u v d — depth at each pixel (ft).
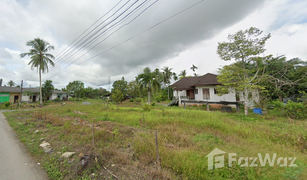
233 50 32.17
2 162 12.01
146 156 11.49
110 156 12.17
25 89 106.01
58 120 28.09
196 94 58.34
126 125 24.40
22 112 49.19
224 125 20.34
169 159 10.33
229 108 40.50
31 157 12.98
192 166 9.00
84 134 18.67
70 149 14.23
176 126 21.36
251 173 8.03
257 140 14.08
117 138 16.49
